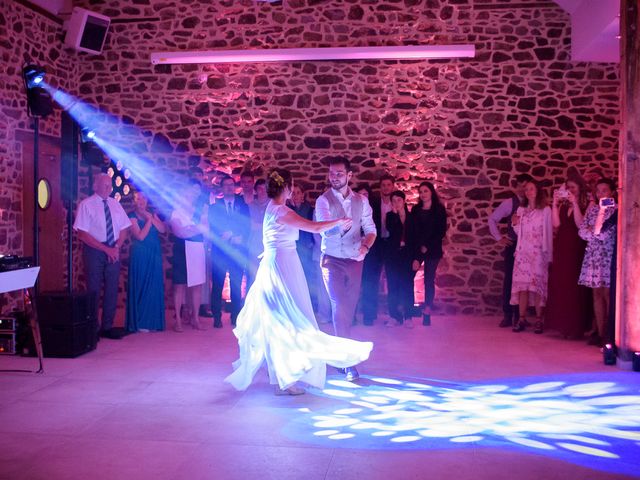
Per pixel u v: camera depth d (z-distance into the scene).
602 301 6.70
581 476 3.49
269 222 5.00
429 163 8.84
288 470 3.57
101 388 5.19
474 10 8.71
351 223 5.00
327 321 8.18
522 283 7.54
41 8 8.40
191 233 7.57
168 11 9.12
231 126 9.10
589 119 8.63
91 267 7.05
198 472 3.55
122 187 9.24
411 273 7.99
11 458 3.75
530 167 8.72
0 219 7.58
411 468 3.60
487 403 4.79
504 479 3.46
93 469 3.59
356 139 8.92
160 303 7.61
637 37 5.55
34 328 5.63
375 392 5.09
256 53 8.88
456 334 7.47
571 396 4.97
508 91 8.71
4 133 7.65
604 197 6.56
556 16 8.60
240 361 5.10
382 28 8.84
